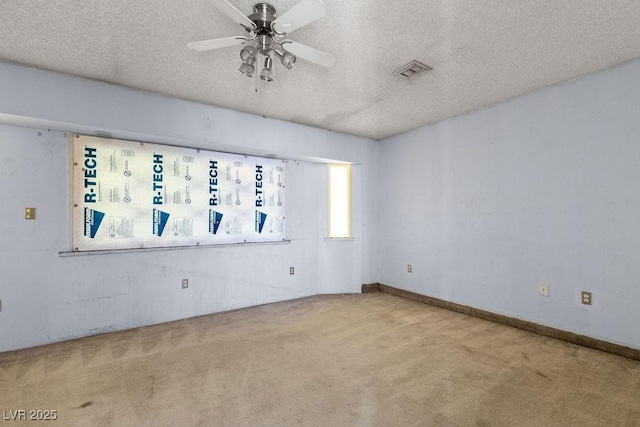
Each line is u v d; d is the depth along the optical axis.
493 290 3.34
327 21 1.91
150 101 2.98
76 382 2.12
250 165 3.91
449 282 3.78
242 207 3.84
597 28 1.99
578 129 2.73
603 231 2.59
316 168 4.49
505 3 1.75
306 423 1.72
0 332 2.56
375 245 4.71
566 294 2.80
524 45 2.20
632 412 1.80
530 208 3.04
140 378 2.18
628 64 2.46
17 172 2.65
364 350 2.64
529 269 3.05
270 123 3.74
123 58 2.36
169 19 1.90
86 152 2.93
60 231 2.81
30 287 2.68
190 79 2.72
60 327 2.79
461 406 1.87
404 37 2.09
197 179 3.53
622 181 2.50
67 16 1.86
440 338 2.89
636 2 1.74
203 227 3.56
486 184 3.41
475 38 2.10
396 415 1.78
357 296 4.38
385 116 3.70
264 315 3.55
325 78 2.69
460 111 3.54
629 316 2.46
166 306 3.32
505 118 3.23
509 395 1.98
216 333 3.01
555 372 2.26
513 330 3.08
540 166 2.97
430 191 4.01
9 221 2.61
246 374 2.24
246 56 1.88
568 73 2.65
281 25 1.65
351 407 1.86
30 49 2.23
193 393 2.00
